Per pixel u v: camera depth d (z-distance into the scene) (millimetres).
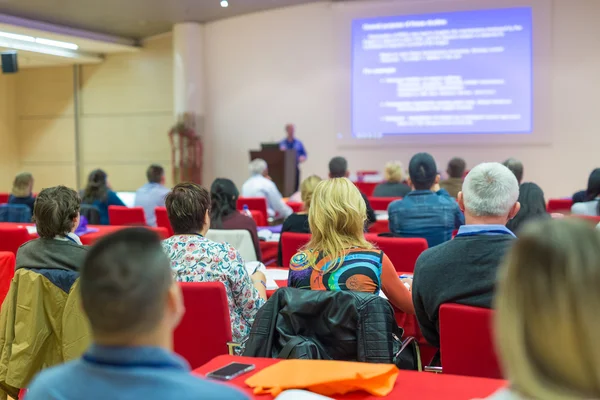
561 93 9273
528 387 778
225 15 11031
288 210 6758
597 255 760
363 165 10289
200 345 2289
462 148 9742
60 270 2469
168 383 896
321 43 10508
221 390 918
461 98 9672
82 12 10016
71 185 13680
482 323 1869
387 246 3232
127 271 935
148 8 10172
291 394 1372
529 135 9422
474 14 9492
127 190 13227
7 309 2512
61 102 13586
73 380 920
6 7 9352
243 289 2527
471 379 1539
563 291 756
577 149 9266
